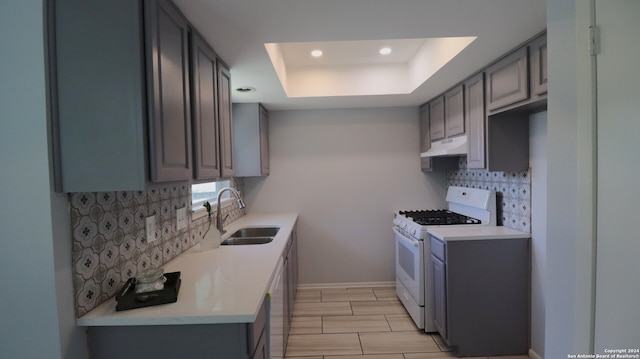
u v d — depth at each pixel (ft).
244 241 8.00
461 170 10.12
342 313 9.15
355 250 11.24
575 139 3.06
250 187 11.19
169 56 3.77
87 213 3.50
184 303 3.70
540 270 6.72
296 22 4.67
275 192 11.19
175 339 3.52
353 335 7.94
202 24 4.58
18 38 3.04
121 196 4.13
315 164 11.16
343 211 11.21
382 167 11.17
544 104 5.71
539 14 4.61
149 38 3.28
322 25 4.81
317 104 10.30
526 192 7.08
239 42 5.23
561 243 3.29
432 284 7.91
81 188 3.16
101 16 3.15
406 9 4.40
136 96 3.19
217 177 5.49
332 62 9.37
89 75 3.15
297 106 10.50
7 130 3.07
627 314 2.51
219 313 3.44
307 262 11.24
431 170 10.40
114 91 3.18
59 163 3.13
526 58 5.60
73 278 3.31
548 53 3.43
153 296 3.64
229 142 6.27
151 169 3.30
